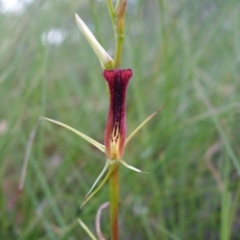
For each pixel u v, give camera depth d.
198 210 0.21
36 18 0.21
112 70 0.09
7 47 0.22
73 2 0.28
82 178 0.22
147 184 0.21
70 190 0.23
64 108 0.28
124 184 0.21
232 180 0.21
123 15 0.09
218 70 0.26
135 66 0.22
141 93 0.23
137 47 0.23
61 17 0.24
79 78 0.34
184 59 0.24
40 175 0.18
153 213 0.22
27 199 0.20
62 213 0.22
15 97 0.22
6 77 0.21
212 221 0.20
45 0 0.22
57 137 0.25
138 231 0.21
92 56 0.28
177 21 0.24
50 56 0.24
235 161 0.16
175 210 0.22
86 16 0.31
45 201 0.20
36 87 0.20
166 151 0.21
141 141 0.22
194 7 0.25
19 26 0.22
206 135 0.22
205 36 0.25
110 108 0.10
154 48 0.27
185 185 0.22
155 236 0.21
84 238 0.19
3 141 0.19
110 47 0.27
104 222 0.20
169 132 0.21
